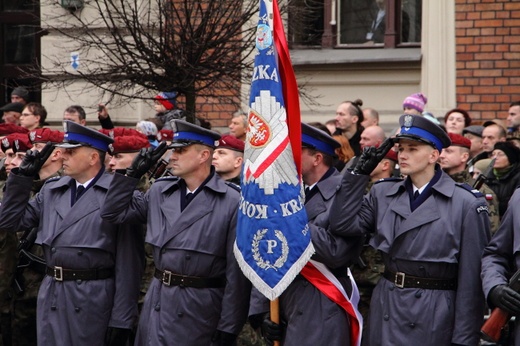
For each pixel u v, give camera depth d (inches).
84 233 331.0
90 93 518.6
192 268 313.1
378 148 295.9
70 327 329.7
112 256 332.2
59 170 381.1
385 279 301.0
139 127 434.3
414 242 293.3
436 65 519.5
